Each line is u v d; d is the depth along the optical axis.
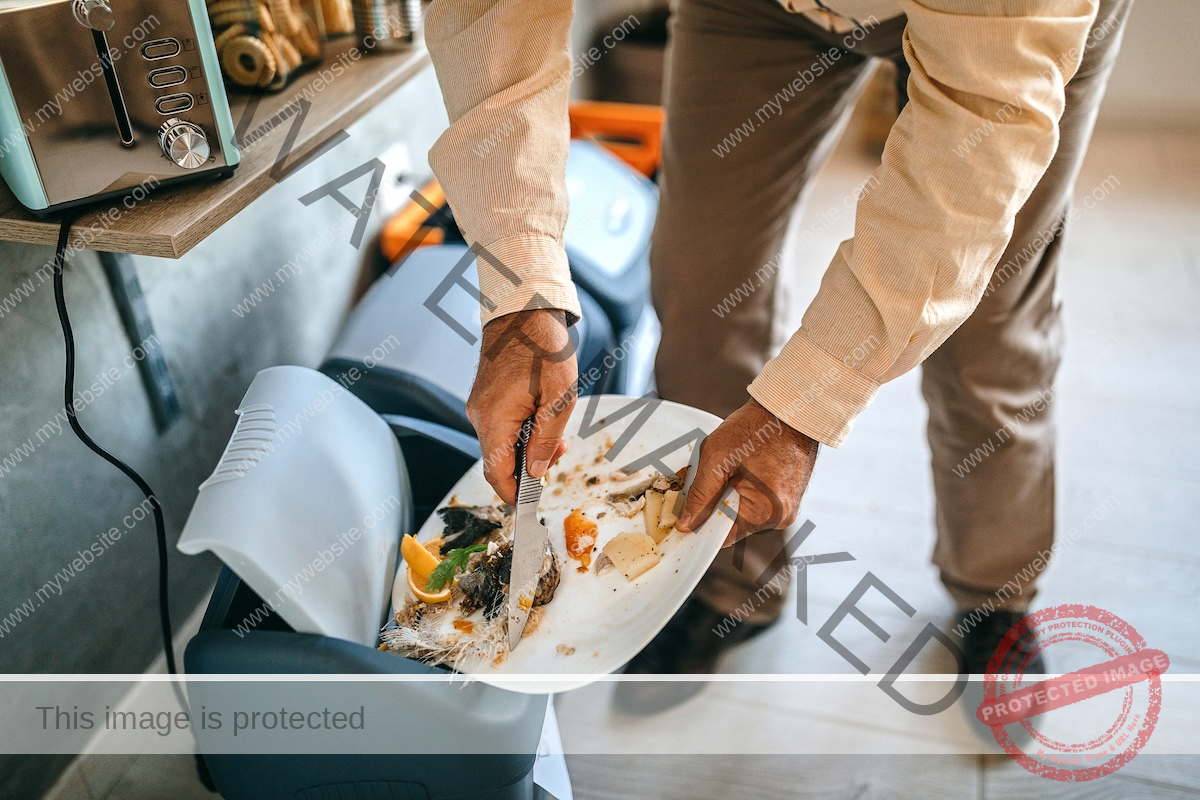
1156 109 2.46
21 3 0.57
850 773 0.97
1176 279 1.81
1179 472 1.36
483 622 0.69
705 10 0.92
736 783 0.97
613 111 1.74
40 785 0.89
